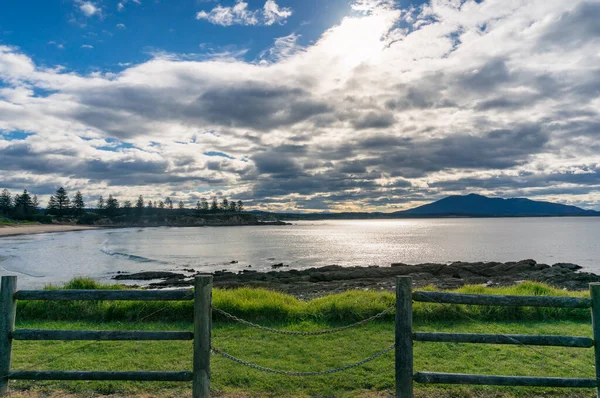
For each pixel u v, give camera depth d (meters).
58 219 169.25
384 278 28.89
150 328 8.88
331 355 7.09
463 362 6.71
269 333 8.42
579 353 7.14
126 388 5.70
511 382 4.86
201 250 60.38
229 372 6.30
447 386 5.79
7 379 5.13
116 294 5.15
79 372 5.09
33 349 7.41
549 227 147.75
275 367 6.54
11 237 86.06
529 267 32.62
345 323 9.14
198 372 5.00
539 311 9.53
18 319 9.59
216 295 10.41
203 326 5.02
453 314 9.39
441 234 107.62
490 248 61.22
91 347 7.53
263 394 5.59
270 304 9.66
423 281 26.59
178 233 122.56
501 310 9.51
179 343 7.81
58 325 9.05
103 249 57.69
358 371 6.34
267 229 164.88
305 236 104.62
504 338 4.88
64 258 45.12
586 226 155.62
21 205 158.12
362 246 67.75
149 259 46.66
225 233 124.56
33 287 24.27
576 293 11.16
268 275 31.17
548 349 7.38
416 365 6.57
